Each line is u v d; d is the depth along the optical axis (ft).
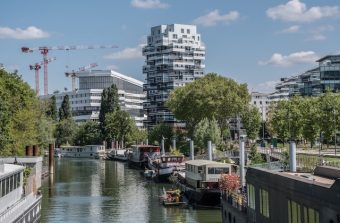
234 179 193.06
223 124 534.78
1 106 307.99
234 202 169.89
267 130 605.73
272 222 120.26
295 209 104.17
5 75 360.07
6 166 199.31
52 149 422.41
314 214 94.17
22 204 176.86
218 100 507.71
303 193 99.19
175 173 341.82
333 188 85.56
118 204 256.52
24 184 215.92
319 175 122.01
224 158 388.16
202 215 222.28
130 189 318.45
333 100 378.53
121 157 641.40
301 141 548.31
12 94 361.51
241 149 196.75
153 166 419.95
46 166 497.87
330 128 370.12
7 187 177.88
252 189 141.28
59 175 422.41
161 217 219.41
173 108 552.41
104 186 336.29
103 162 618.85
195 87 525.34
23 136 358.23
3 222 145.89
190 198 254.27
